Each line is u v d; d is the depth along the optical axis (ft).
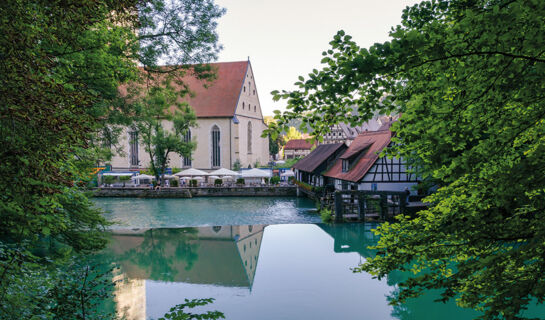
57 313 19.69
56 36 15.79
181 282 51.39
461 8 11.83
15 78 13.30
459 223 13.12
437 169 13.65
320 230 84.33
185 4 52.26
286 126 12.35
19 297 17.26
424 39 9.74
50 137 13.74
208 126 213.25
